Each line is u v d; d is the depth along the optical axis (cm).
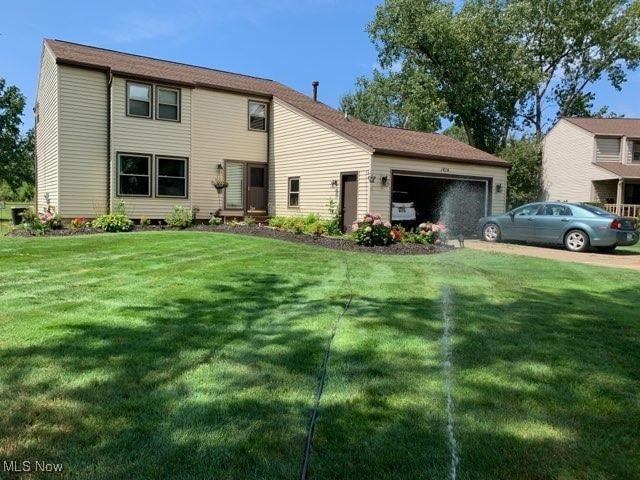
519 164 3122
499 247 1324
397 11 3219
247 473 227
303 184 1827
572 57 3575
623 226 1256
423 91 3291
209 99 1881
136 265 809
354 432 266
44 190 1925
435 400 307
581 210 1312
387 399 307
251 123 1986
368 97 4972
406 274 775
